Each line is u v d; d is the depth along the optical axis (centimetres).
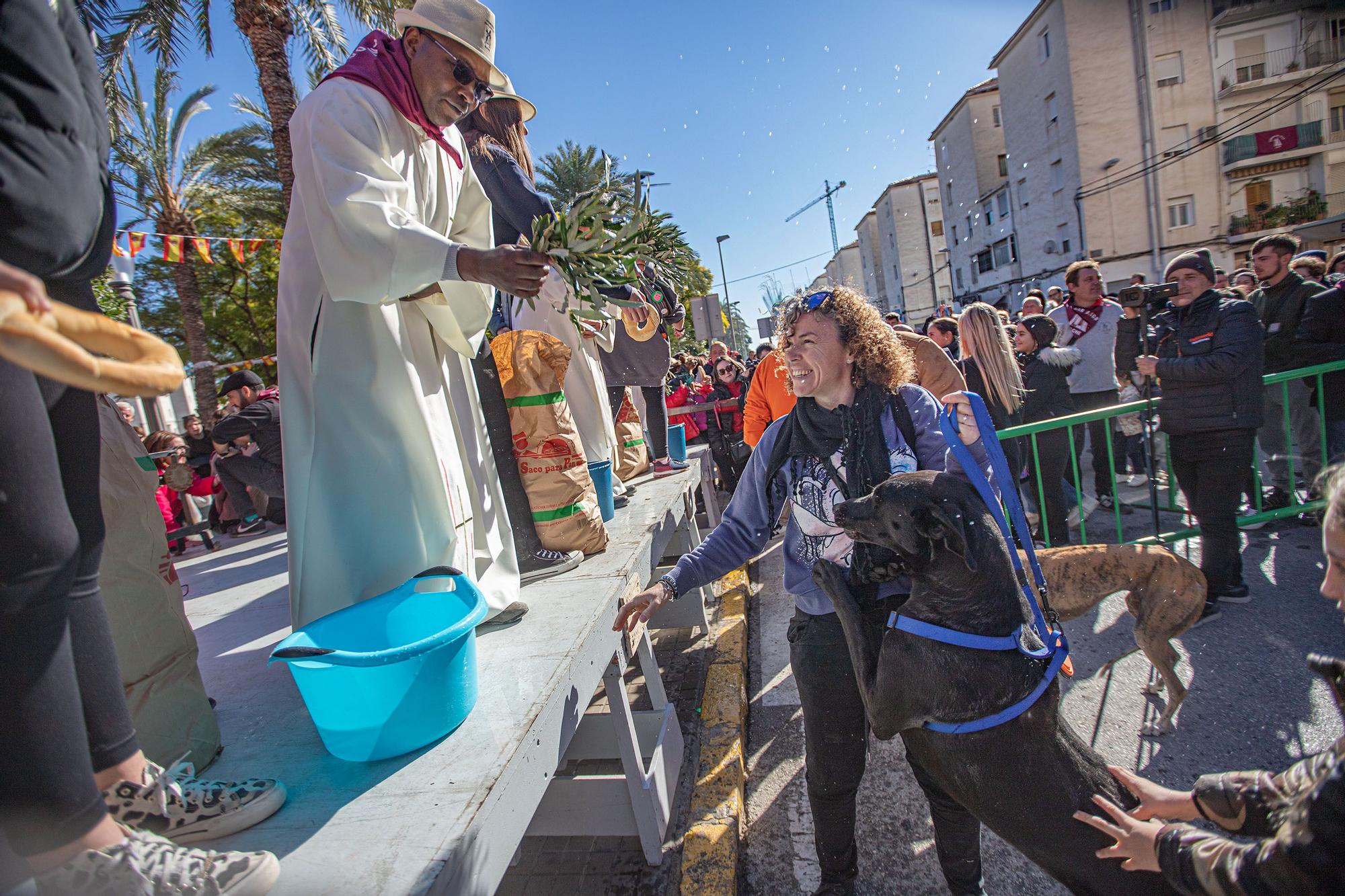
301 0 1149
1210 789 158
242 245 1109
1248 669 367
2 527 106
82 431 136
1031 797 172
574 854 295
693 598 476
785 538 235
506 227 344
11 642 108
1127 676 378
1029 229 3316
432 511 231
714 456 1006
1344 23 2569
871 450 211
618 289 267
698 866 270
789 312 226
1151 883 163
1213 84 2691
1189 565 320
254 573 426
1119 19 2692
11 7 106
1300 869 116
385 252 197
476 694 188
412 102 227
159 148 1675
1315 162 2697
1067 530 539
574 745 319
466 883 137
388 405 222
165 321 2481
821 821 240
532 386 294
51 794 110
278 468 543
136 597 173
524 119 337
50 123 110
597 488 378
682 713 398
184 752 174
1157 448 677
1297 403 578
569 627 232
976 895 235
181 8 1055
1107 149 2784
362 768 167
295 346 218
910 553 179
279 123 1004
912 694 180
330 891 126
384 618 197
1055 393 565
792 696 411
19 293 75
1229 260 2822
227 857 125
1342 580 127
